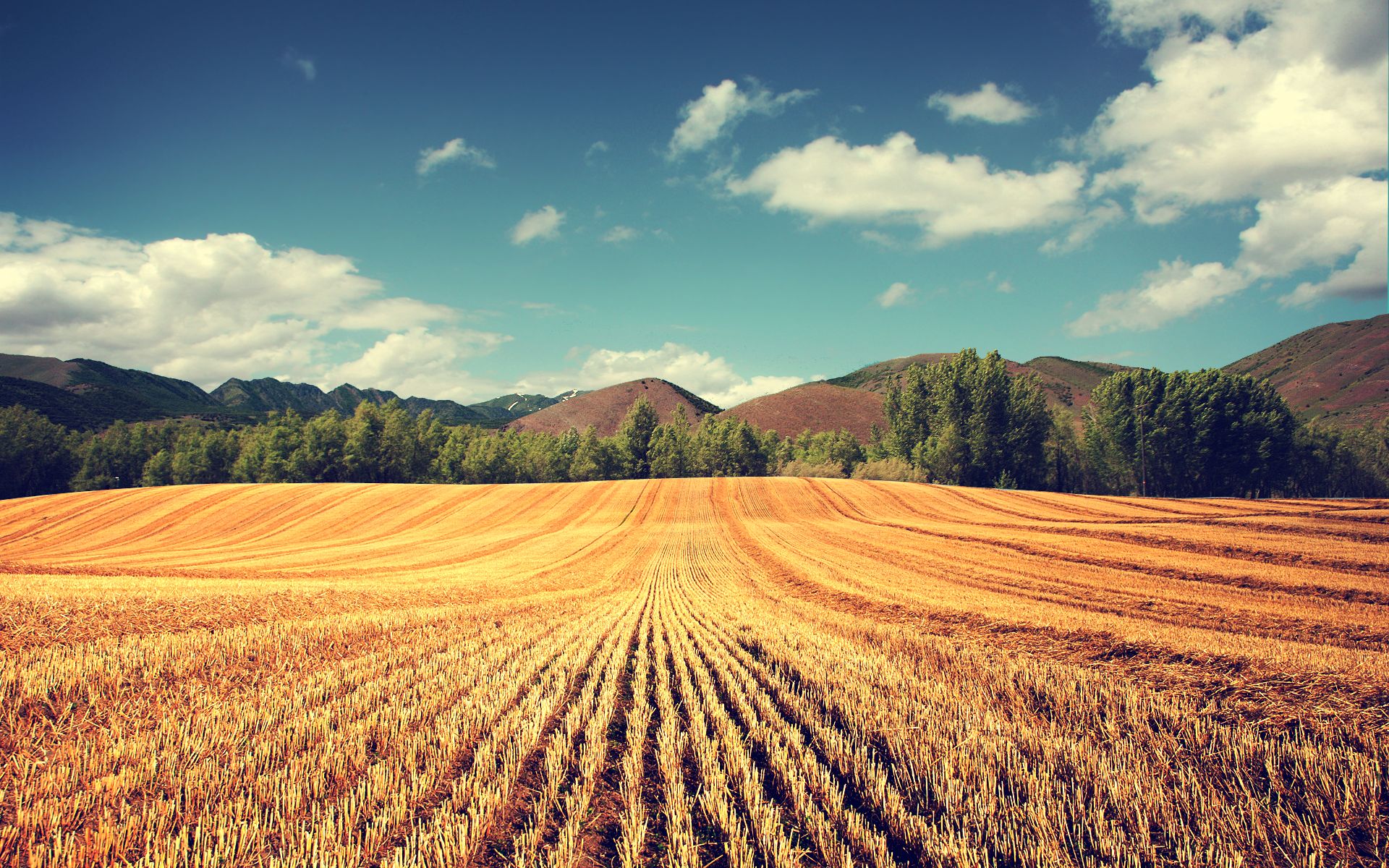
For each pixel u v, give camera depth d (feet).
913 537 140.87
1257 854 17.93
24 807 19.58
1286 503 164.66
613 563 124.67
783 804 21.62
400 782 21.58
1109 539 123.24
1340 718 28.17
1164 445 257.96
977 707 30.27
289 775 21.88
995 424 277.23
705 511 207.51
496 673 36.88
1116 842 17.84
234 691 32.40
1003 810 20.20
